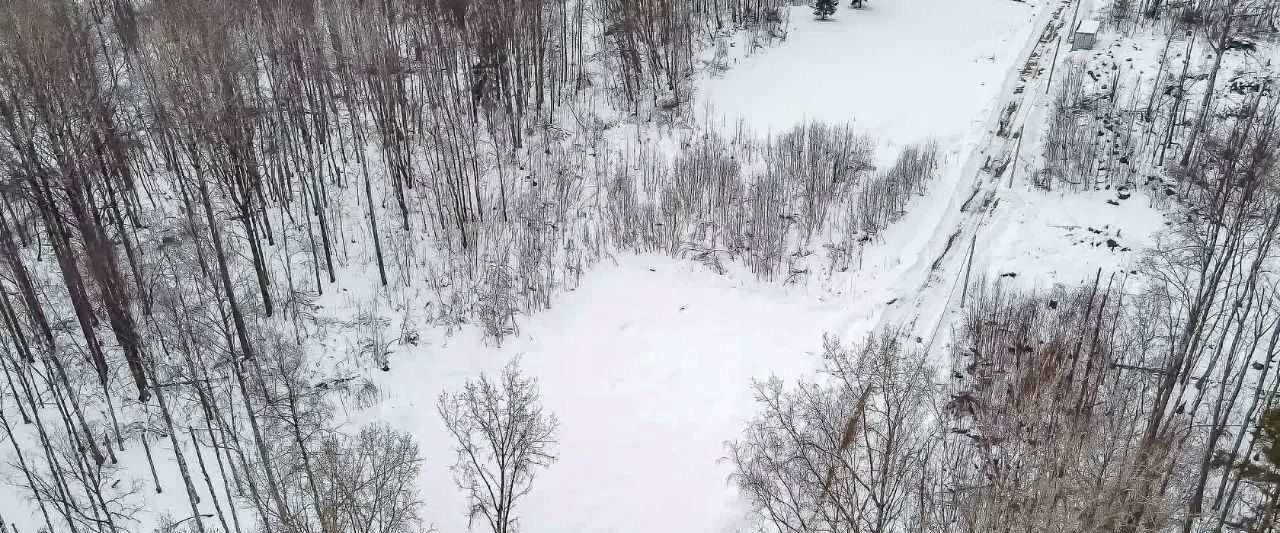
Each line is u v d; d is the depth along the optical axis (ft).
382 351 101.65
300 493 78.59
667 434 91.09
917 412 77.82
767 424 81.87
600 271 114.42
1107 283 100.58
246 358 94.07
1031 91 140.67
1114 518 64.90
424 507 84.07
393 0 143.64
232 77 102.47
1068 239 108.99
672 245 116.67
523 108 141.90
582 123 140.56
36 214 99.35
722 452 87.92
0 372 94.32
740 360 99.40
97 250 88.22
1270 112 117.39
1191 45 134.51
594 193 126.62
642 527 82.23
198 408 90.89
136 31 122.42
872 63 155.02
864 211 117.50
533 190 125.59
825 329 102.22
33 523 82.74
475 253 115.44
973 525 63.98
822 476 72.38
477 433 89.45
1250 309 93.30
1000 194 118.73
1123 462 65.51
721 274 112.78
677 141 136.15
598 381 98.43
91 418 92.12
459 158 119.24
